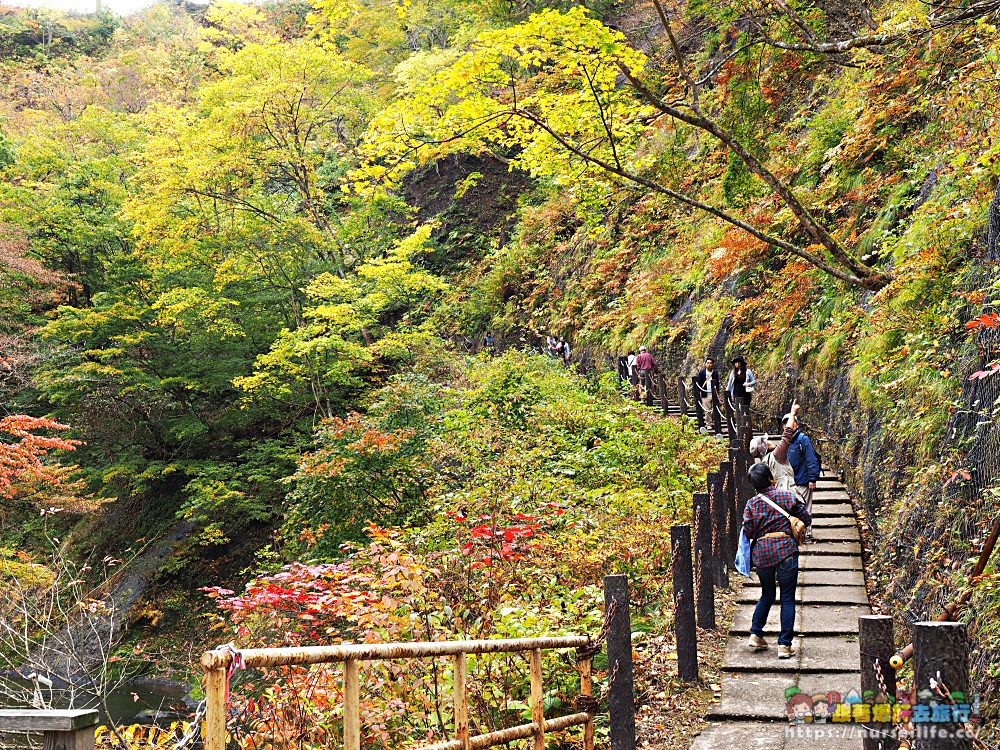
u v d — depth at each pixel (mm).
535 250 36938
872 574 9680
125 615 23531
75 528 26578
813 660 7402
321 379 27422
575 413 17062
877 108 13711
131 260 28312
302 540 15719
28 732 2928
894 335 9953
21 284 27156
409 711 6316
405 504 14969
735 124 10781
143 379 26719
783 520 7586
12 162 30828
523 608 7258
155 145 27406
